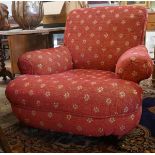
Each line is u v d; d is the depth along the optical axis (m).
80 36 1.90
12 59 2.93
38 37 2.77
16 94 1.42
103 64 1.80
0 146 1.34
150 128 1.57
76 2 2.45
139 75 1.30
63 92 1.29
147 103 1.98
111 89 1.23
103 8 1.91
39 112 1.39
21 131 1.61
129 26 1.76
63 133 1.55
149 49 3.51
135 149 1.34
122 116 1.24
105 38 1.81
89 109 1.24
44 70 1.64
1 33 1.82
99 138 1.48
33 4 2.07
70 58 1.90
